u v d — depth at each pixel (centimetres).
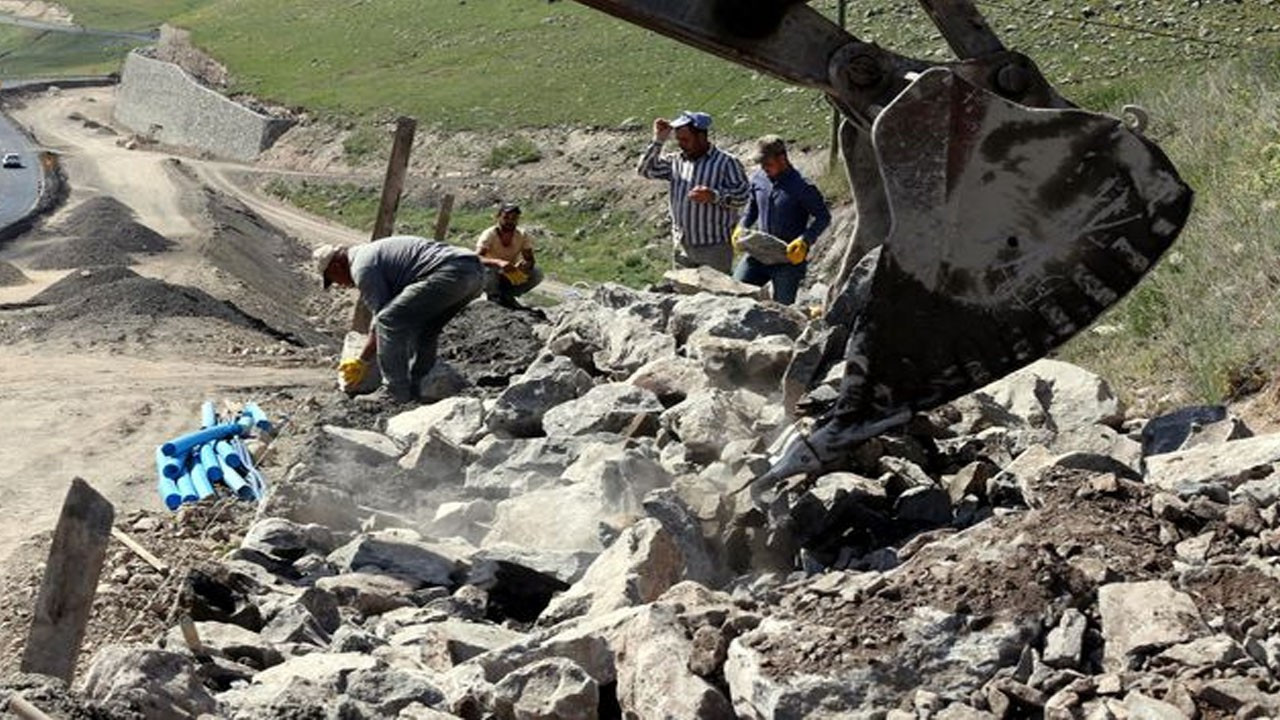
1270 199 1168
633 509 789
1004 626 536
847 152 809
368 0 8200
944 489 730
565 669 574
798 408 798
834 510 714
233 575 763
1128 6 4462
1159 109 1823
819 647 537
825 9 5056
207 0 13262
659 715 543
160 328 2309
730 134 4953
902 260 693
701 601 607
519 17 7094
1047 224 686
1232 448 683
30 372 1905
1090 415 828
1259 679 499
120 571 900
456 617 723
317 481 921
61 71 11644
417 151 6050
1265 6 4294
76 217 4947
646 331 1134
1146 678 505
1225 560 570
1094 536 586
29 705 521
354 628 688
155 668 576
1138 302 1125
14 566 984
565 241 4825
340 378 1275
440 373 1204
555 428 941
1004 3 4647
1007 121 682
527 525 816
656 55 6044
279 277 4622
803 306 1275
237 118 7262
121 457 1392
